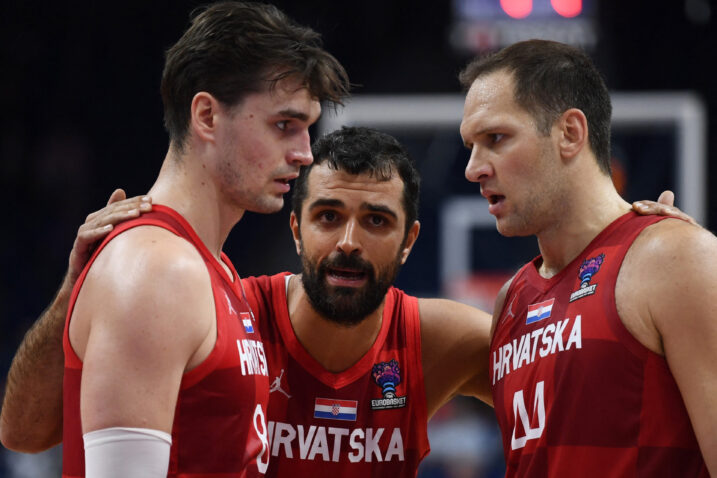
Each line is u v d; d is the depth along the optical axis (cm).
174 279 577
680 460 650
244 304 689
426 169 2872
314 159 837
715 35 2772
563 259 759
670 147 2744
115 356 554
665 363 661
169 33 3070
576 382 694
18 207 3045
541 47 761
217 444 608
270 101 644
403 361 891
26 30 3058
